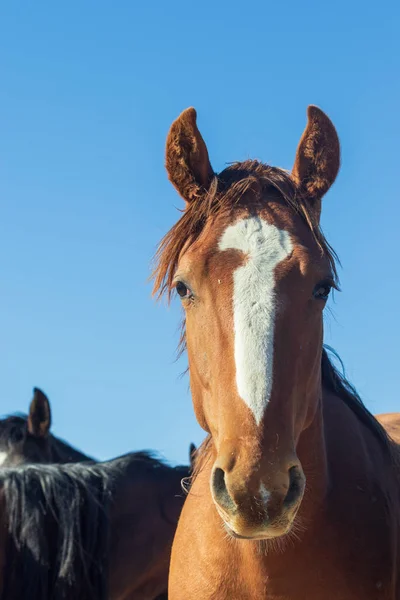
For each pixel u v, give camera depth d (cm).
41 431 756
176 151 362
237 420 296
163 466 649
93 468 615
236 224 334
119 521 606
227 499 295
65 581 559
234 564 347
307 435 344
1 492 572
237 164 374
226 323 311
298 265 321
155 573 609
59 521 570
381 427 410
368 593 347
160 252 368
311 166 365
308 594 344
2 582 557
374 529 357
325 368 416
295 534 340
